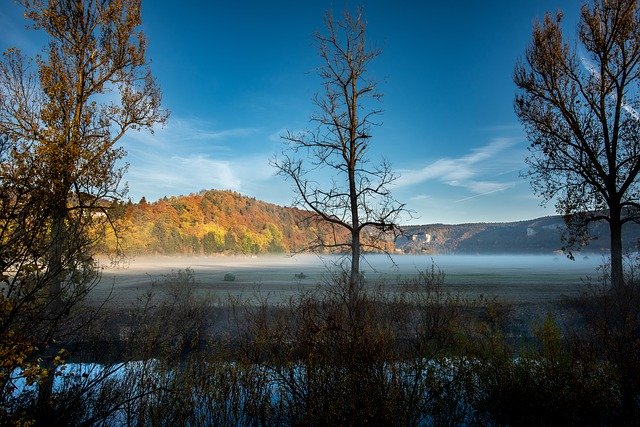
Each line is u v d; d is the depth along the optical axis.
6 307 4.74
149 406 6.99
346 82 17.42
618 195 17.56
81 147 6.70
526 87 19.86
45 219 5.18
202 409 7.31
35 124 10.34
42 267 5.16
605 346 7.14
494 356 7.85
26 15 11.92
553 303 19.00
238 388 7.29
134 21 13.16
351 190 17.05
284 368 6.88
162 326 10.09
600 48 18.14
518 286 34.59
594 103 18.61
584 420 6.64
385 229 16.61
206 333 11.67
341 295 7.15
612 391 6.83
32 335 5.63
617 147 18.23
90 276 6.20
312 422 6.10
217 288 33.22
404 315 9.54
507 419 7.11
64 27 12.25
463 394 7.39
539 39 19.47
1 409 5.17
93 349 7.79
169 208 171.25
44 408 5.98
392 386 6.54
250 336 8.41
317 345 6.40
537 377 7.27
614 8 18.03
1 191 4.71
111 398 7.01
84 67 12.47
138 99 13.74
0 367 4.88
